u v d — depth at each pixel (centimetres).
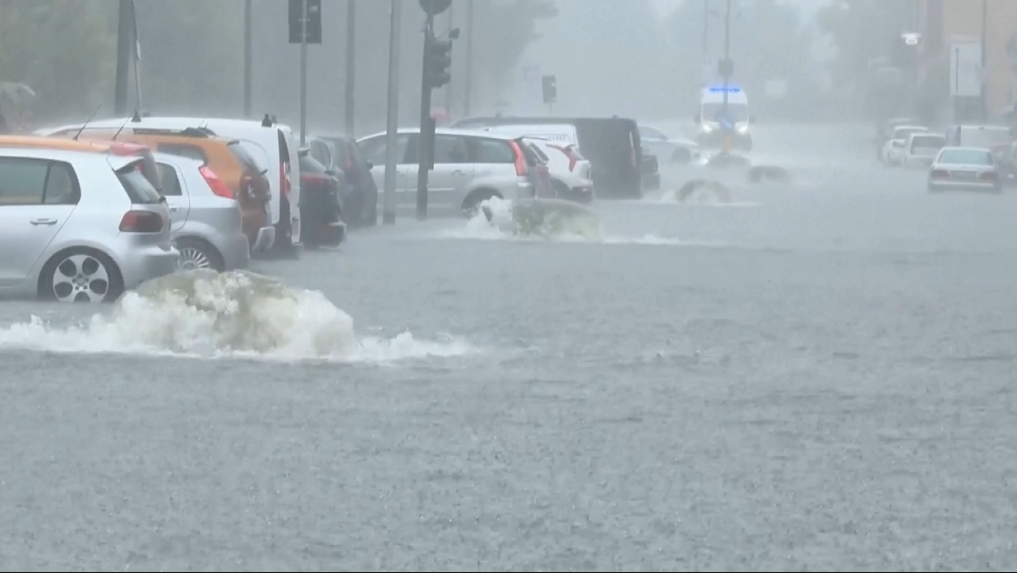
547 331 6144
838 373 5250
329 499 3459
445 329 6131
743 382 5031
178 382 4809
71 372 4931
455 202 13725
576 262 9325
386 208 12838
